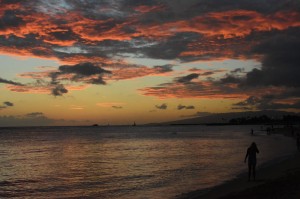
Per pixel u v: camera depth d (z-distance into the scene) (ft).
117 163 130.62
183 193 65.98
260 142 255.29
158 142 295.48
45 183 86.94
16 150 220.23
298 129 494.59
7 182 89.40
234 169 99.81
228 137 383.65
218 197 57.31
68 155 176.96
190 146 228.84
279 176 76.48
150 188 73.51
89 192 71.92
